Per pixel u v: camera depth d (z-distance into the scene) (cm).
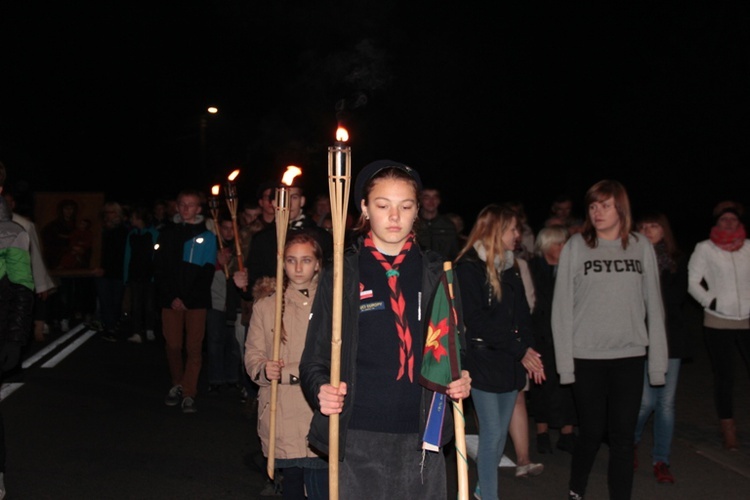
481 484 497
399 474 316
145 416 784
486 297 487
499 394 497
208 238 801
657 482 586
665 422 584
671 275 586
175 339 819
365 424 314
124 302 1431
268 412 451
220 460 645
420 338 317
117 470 617
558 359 495
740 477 596
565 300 495
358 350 315
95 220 1279
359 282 317
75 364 1054
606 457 651
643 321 491
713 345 650
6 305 529
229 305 855
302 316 454
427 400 314
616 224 491
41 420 764
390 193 311
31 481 588
